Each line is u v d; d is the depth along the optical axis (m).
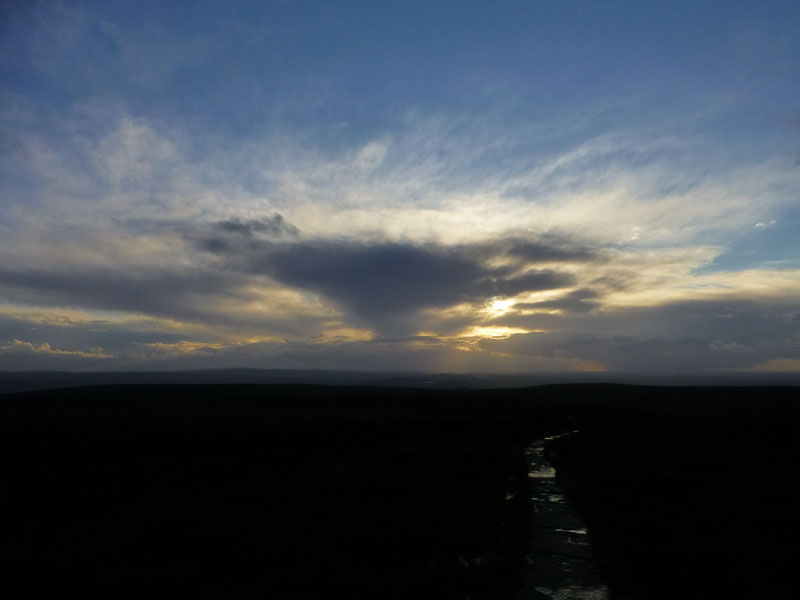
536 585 11.35
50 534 15.54
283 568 12.43
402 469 25.38
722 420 48.94
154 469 25.50
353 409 64.06
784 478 22.53
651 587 11.13
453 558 13.02
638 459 27.75
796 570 11.94
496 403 74.81
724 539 14.31
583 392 101.06
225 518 16.81
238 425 42.25
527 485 22.23
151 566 12.63
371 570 12.23
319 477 23.42
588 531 15.61
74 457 28.41
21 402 68.88
